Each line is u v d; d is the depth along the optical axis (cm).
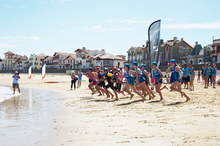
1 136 503
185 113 682
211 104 836
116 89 1129
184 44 7169
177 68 940
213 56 5584
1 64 15562
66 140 457
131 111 777
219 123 527
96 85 1330
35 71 10488
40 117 744
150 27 1379
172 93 1305
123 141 426
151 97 1127
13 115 789
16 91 1980
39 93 1766
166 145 387
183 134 449
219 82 1848
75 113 805
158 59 1414
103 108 888
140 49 8181
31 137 490
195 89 1536
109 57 8675
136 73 1036
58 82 3488
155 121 592
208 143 384
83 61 9719
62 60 10969
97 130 532
